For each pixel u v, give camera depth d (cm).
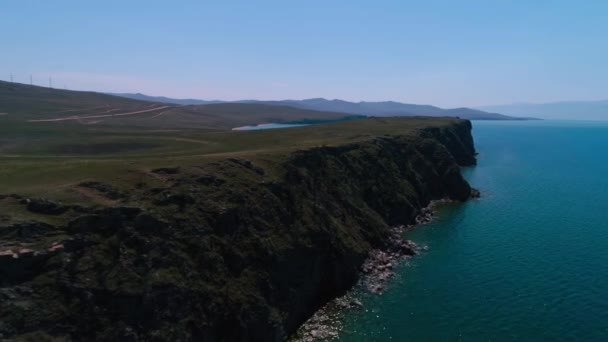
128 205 4091
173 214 4347
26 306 3092
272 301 4638
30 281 3200
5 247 3206
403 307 5141
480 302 5184
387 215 8231
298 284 5103
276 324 4438
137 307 3581
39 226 3462
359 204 7650
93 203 3925
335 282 5684
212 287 4156
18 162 5772
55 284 3284
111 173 4719
